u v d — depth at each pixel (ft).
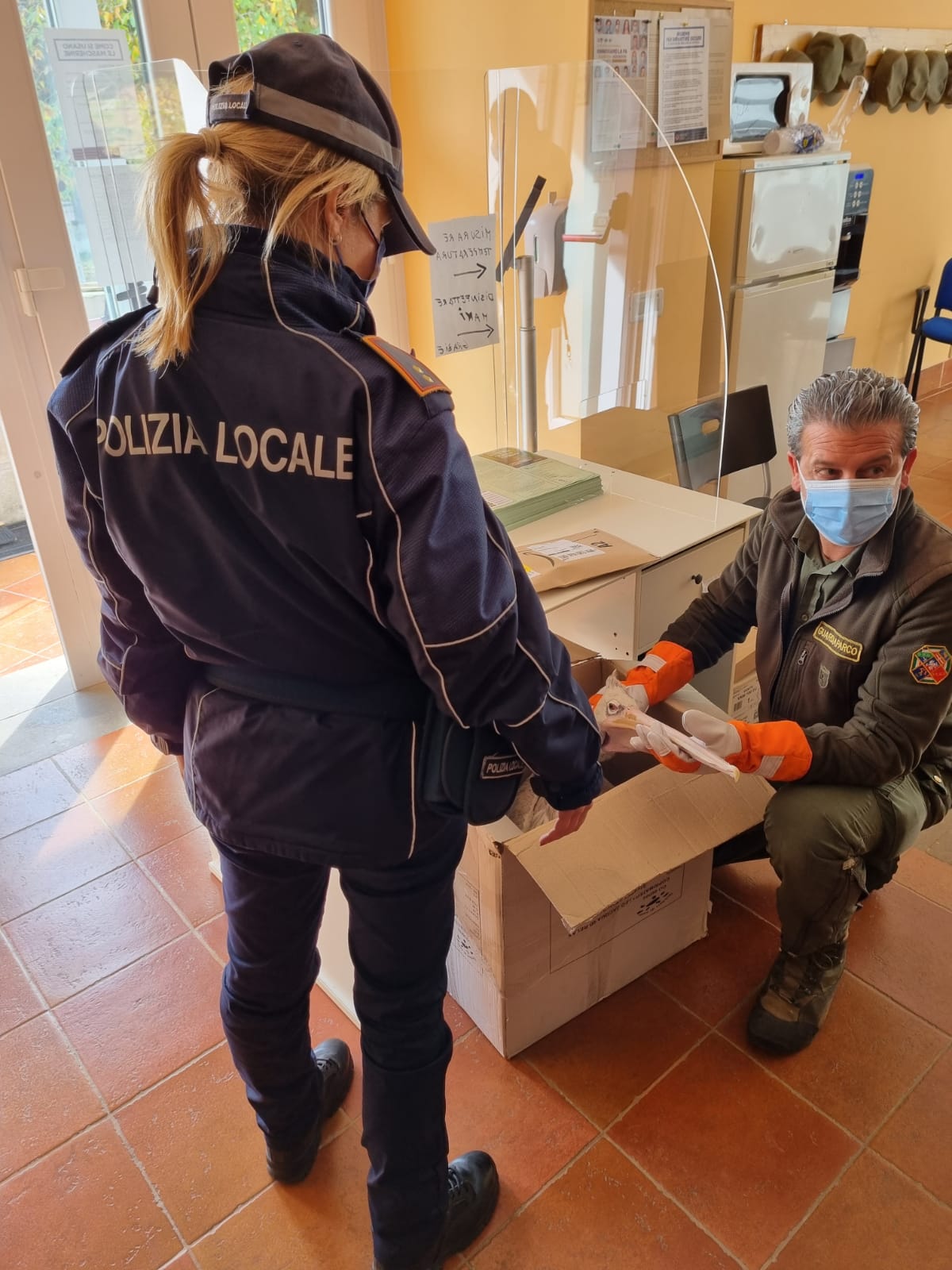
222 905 6.30
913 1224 4.23
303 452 2.41
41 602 10.68
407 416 2.42
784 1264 4.10
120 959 5.90
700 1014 5.32
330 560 2.52
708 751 4.31
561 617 6.09
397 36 8.66
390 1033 3.41
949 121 15.87
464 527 2.48
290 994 3.78
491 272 6.18
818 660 5.03
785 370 11.18
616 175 6.03
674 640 5.50
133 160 5.61
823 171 10.32
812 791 4.85
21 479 7.91
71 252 7.47
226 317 2.46
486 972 4.92
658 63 8.16
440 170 6.11
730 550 6.00
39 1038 5.36
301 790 2.92
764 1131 4.66
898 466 4.41
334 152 2.46
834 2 12.19
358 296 2.80
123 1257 4.25
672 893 5.36
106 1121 4.87
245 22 7.78
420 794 2.94
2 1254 4.26
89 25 7.03
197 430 2.50
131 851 6.83
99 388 2.66
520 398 6.81
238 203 2.50
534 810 4.77
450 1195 4.14
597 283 6.39
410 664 2.92
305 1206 4.42
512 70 5.71
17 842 6.95
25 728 8.35
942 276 16.56
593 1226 4.27
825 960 5.10
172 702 3.35
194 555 2.68
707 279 6.50
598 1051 5.12
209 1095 4.99
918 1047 5.05
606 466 6.95
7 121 6.85
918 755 4.66
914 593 4.52
